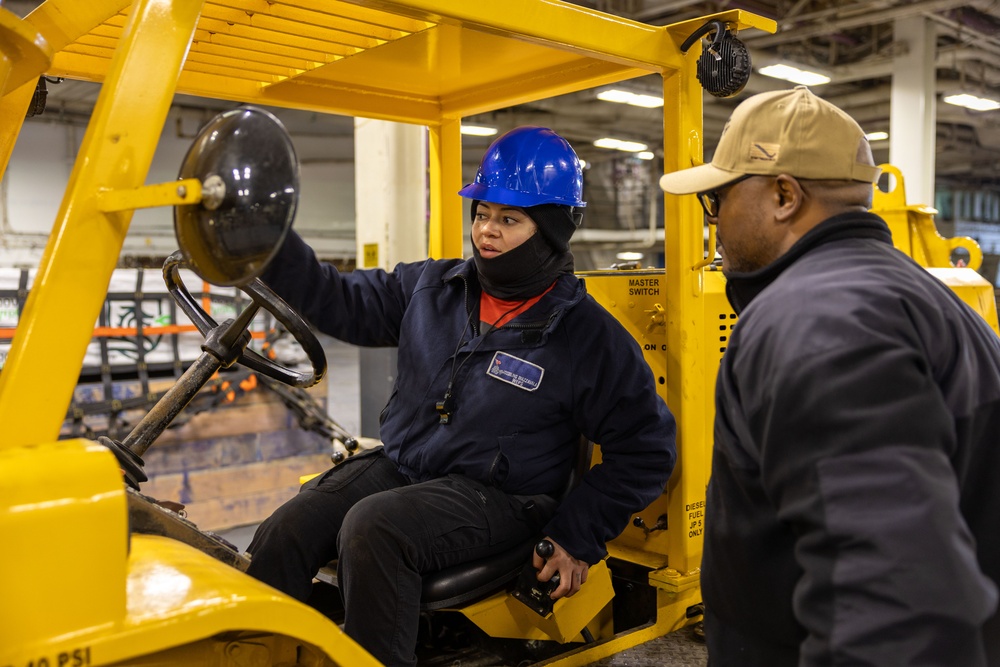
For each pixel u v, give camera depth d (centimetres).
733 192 123
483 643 221
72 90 1262
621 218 1691
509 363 196
